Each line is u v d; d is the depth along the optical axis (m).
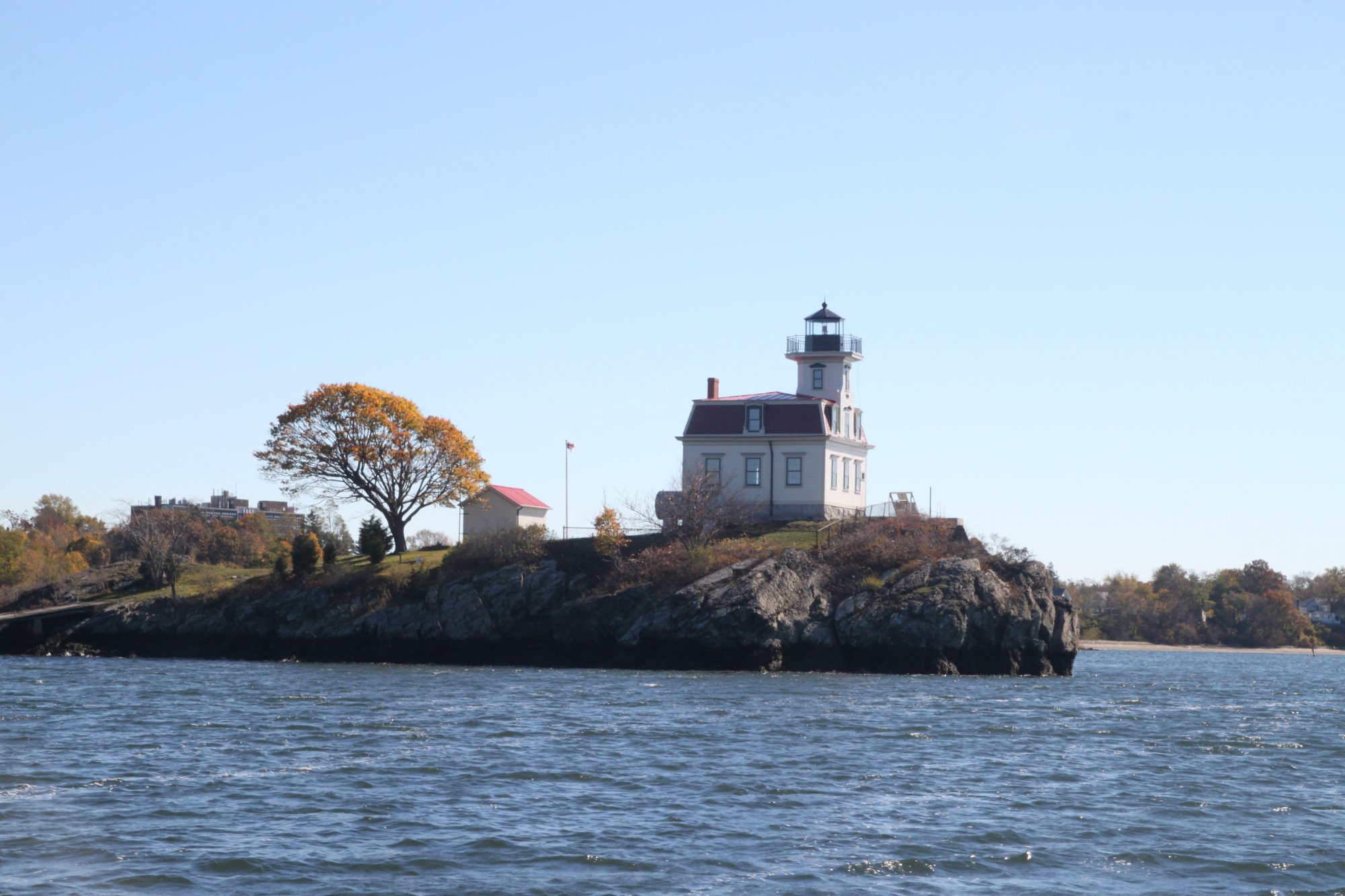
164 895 35.88
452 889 36.69
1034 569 127.81
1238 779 56.47
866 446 159.62
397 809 46.50
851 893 36.62
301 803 47.31
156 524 164.12
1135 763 60.72
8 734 64.19
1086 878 38.84
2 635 138.88
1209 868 40.06
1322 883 38.69
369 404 147.12
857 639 118.50
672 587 123.69
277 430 147.38
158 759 56.81
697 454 151.75
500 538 136.75
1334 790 54.19
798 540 133.00
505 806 47.44
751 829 44.06
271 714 74.38
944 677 115.69
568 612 124.94
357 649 131.25
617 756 59.34
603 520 132.50
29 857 39.31
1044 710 84.94
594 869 38.84
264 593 138.50
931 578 121.44
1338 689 128.12
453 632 128.00
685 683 101.25
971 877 38.69
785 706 82.25
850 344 159.25
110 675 105.69
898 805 48.72
